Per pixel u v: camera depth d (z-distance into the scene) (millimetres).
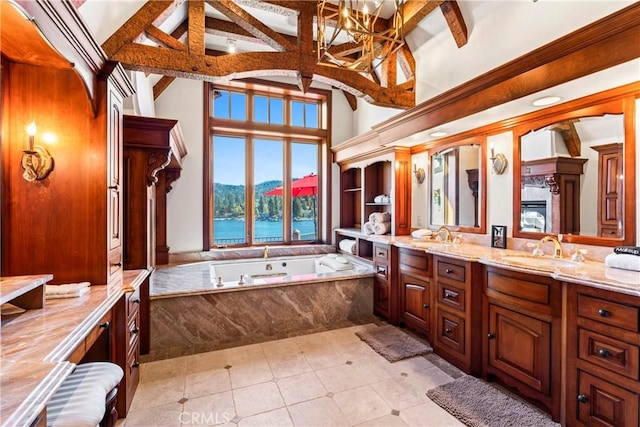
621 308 1507
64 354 1070
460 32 2852
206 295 2932
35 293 1475
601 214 2102
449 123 2834
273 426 1796
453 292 2518
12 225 1743
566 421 1756
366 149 4223
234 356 2658
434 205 3568
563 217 2320
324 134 5051
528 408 1932
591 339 1636
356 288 3582
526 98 2184
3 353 1045
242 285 3082
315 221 5172
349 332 3180
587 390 1654
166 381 2260
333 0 2895
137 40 2371
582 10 2014
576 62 1838
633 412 1467
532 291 1932
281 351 2752
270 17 3393
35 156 1743
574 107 2225
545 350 1869
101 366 1409
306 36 2795
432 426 1795
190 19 2449
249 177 4773
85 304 1548
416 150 3816
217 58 2518
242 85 4547
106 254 1877
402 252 3223
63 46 1441
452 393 2094
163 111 4141
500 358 2164
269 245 4895
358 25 1751
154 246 3891
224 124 4496
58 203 1804
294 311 3271
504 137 2768
